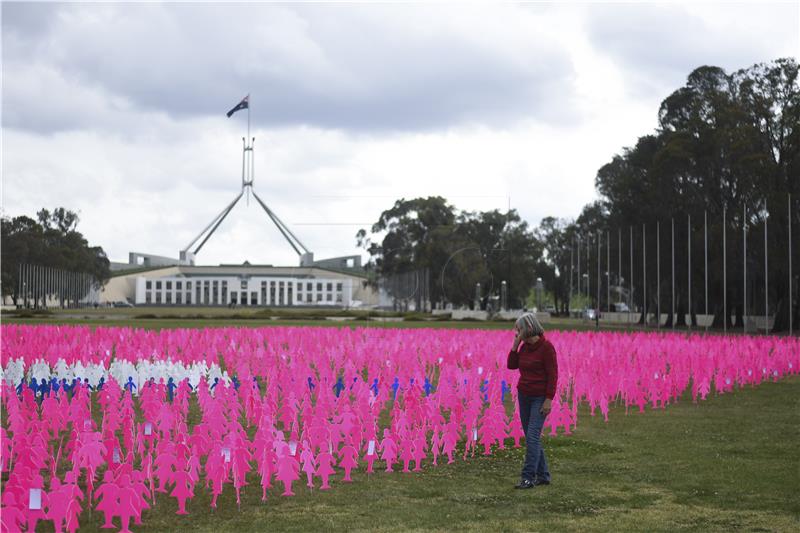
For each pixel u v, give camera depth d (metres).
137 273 173.38
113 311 103.56
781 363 26.94
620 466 11.94
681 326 79.00
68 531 8.72
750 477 11.19
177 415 13.45
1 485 10.42
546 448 13.34
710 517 9.15
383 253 127.06
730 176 68.06
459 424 14.38
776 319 64.31
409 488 10.62
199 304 157.62
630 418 16.80
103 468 11.66
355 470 11.76
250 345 30.75
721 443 13.85
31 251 114.62
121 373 19.47
